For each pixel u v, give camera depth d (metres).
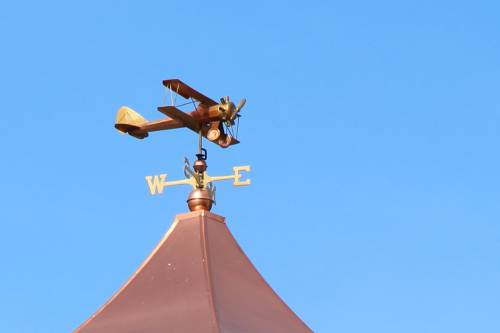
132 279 33.97
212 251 34.34
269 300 33.84
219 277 33.50
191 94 35.47
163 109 35.16
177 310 32.25
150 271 34.03
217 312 31.83
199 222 35.19
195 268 33.62
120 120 36.69
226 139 35.78
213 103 35.94
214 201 35.88
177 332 31.34
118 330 32.19
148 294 33.25
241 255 35.12
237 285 33.59
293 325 33.22
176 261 34.06
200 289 32.81
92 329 32.50
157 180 36.12
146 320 32.25
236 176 35.84
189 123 36.03
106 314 32.97
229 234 35.62
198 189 35.75
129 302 33.16
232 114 35.69
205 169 36.06
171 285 33.28
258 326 32.19
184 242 34.69
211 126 35.88
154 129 36.56
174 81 34.97
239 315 32.25
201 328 31.25
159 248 34.78
